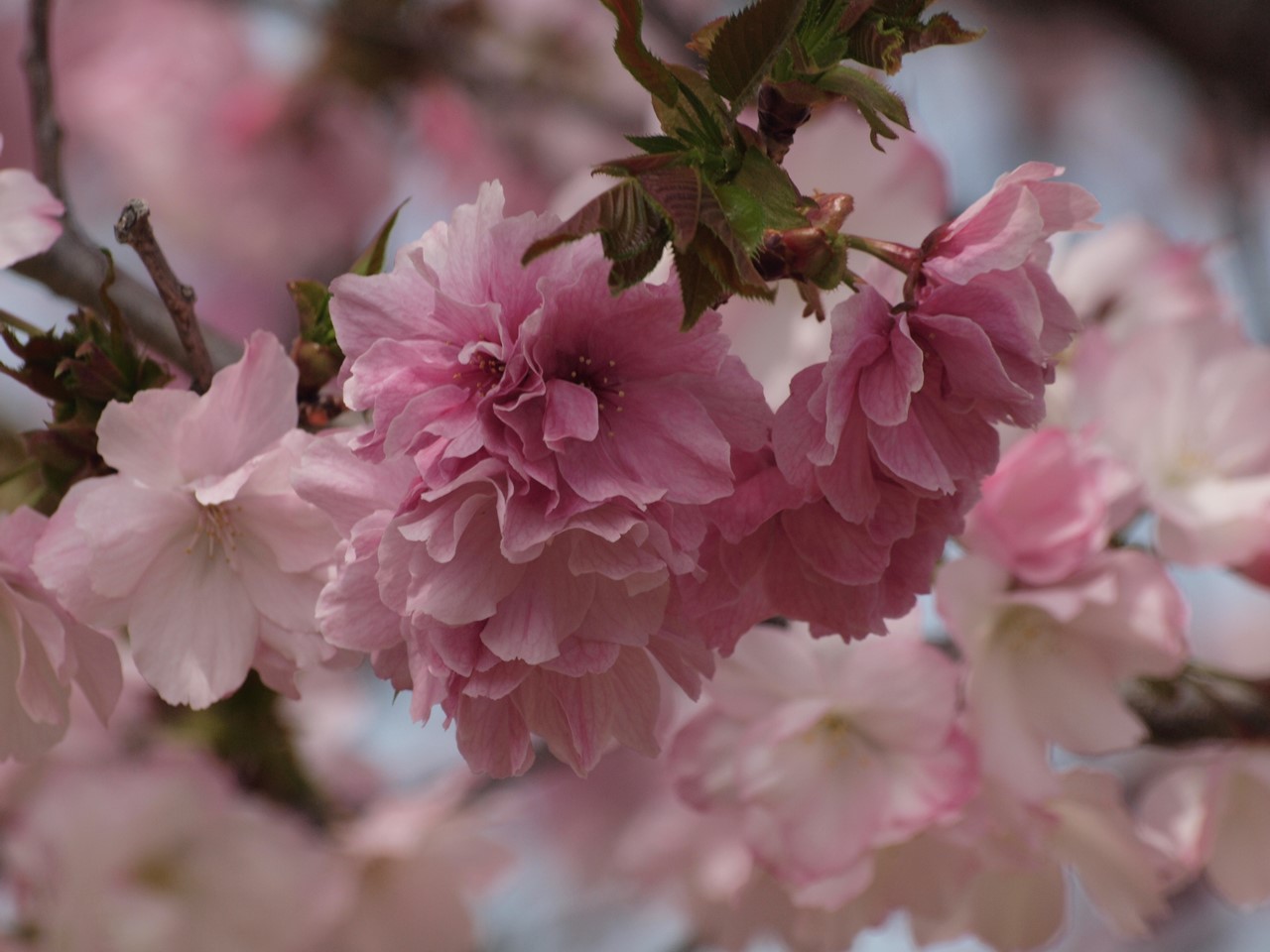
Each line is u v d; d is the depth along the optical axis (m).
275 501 0.47
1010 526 0.51
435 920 0.65
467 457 0.43
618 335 0.44
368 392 0.43
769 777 0.52
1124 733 0.52
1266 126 0.86
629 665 0.45
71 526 0.46
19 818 0.62
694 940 0.71
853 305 0.43
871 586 0.45
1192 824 0.55
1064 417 0.55
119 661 0.47
